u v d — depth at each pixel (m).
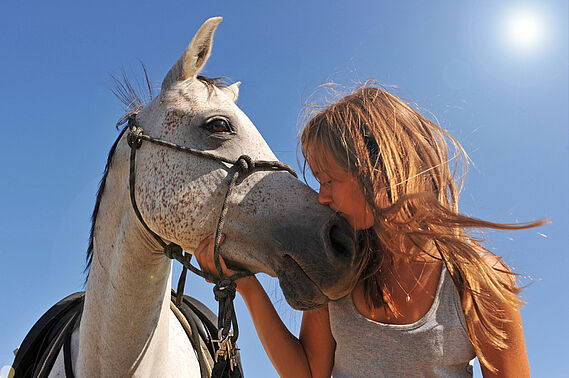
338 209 1.32
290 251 1.40
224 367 1.48
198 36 1.74
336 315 1.32
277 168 1.60
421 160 1.29
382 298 1.25
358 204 1.27
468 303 1.23
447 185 1.31
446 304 1.23
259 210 1.50
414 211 1.23
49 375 1.91
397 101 1.35
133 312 1.60
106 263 1.70
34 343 2.20
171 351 1.88
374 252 1.31
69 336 1.89
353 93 1.40
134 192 1.66
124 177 1.73
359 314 1.29
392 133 1.25
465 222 1.16
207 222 1.55
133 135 1.69
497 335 1.20
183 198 1.57
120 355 1.61
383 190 1.22
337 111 1.31
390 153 1.22
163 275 1.67
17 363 2.15
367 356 1.24
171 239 1.59
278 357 1.46
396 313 1.25
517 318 1.24
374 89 1.38
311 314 1.47
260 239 1.48
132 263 1.61
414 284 1.25
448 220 1.17
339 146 1.27
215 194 1.55
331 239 1.40
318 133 1.31
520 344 1.23
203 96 1.72
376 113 1.27
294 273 1.40
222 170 1.58
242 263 1.52
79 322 1.94
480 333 1.22
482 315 1.20
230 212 1.53
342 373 1.28
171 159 1.62
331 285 1.32
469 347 1.22
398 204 1.15
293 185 1.54
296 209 1.47
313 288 1.37
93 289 1.72
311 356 1.46
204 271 1.55
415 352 1.19
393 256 1.28
